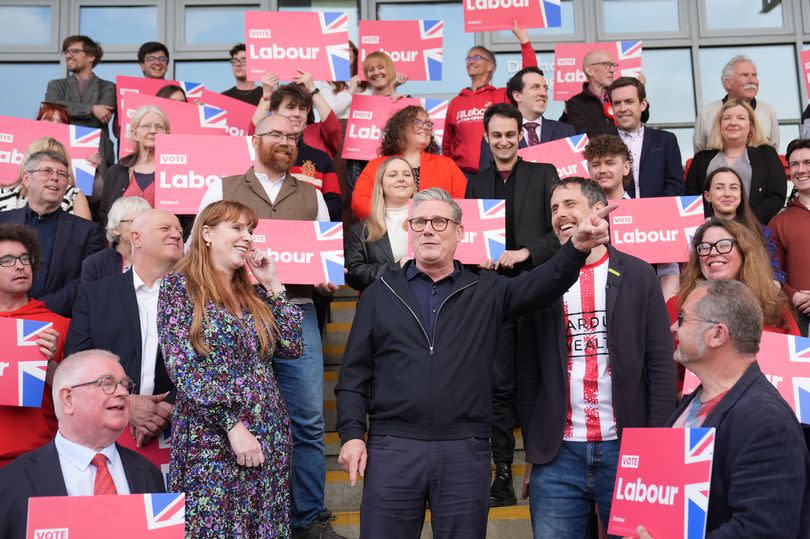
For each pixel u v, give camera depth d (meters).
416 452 3.25
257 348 3.40
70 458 3.02
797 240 5.02
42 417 3.79
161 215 3.92
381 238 4.88
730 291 2.66
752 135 5.84
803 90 9.52
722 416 2.57
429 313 3.42
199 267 3.39
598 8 9.62
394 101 6.40
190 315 3.28
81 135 5.73
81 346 3.80
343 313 6.27
